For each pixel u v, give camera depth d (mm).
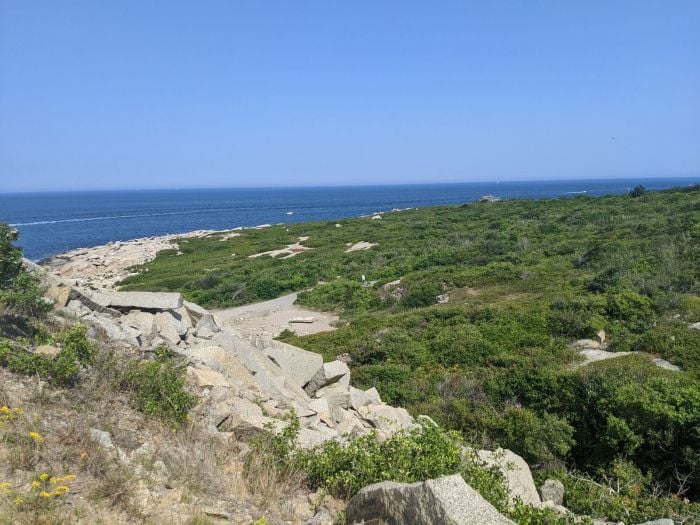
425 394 13023
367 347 16938
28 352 6270
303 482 5945
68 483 4441
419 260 31984
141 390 6453
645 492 8688
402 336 17188
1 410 5027
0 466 4422
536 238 34156
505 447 10141
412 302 23375
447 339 16406
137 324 10078
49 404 5562
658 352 13961
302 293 28703
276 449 6262
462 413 11281
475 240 36969
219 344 10414
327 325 23344
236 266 39688
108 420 5645
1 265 7699
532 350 15117
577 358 14023
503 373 12727
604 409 10359
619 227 32875
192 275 37719
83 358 6477
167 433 5914
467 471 6113
